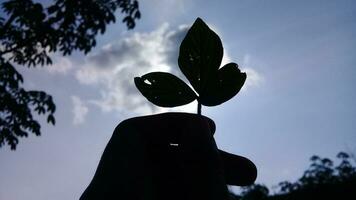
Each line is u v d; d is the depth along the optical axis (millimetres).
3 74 2938
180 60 287
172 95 292
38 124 3197
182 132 271
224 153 317
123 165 265
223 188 250
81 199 263
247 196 5707
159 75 295
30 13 3062
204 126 270
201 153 260
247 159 318
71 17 3203
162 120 290
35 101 3160
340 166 6734
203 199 251
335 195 4508
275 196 5328
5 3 3033
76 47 3361
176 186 263
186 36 286
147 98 295
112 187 260
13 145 3102
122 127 284
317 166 7098
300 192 5023
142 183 262
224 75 285
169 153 277
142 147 273
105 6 3330
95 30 3373
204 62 287
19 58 3270
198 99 288
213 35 286
